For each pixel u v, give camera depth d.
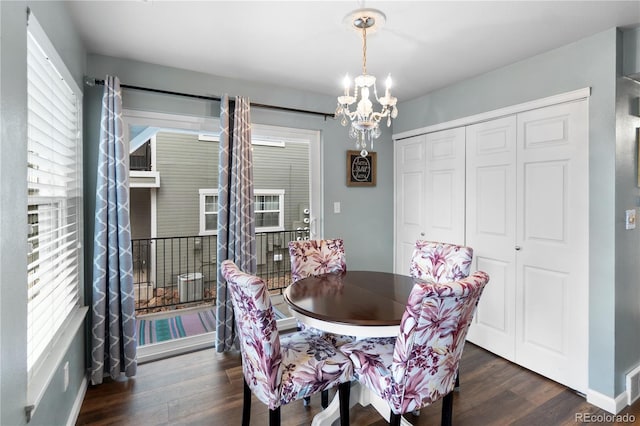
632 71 2.04
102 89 2.38
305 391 1.56
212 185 4.64
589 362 2.14
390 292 1.97
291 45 2.28
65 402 1.73
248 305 1.47
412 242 3.60
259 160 3.58
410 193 3.61
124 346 2.31
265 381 1.49
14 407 1.08
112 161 2.26
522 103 2.51
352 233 3.60
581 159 2.19
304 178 3.45
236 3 1.78
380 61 2.55
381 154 3.75
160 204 4.34
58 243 1.78
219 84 2.85
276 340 1.48
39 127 1.49
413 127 3.54
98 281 2.22
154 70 2.59
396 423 1.48
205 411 2.00
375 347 1.80
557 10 1.85
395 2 1.77
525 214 2.52
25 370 1.17
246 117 2.79
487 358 2.68
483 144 2.83
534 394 2.19
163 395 2.15
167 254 4.31
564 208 2.28
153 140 4.31
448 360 1.50
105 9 1.83
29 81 1.33
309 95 3.29
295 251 2.53
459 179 3.05
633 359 2.17
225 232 2.72
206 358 2.67
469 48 2.32
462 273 2.12
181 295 4.10
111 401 2.09
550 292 2.37
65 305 1.82
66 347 1.64
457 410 2.02
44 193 1.60
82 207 2.17
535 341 2.46
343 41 2.22
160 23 1.99
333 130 3.45
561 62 2.29
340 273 2.50
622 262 2.08
